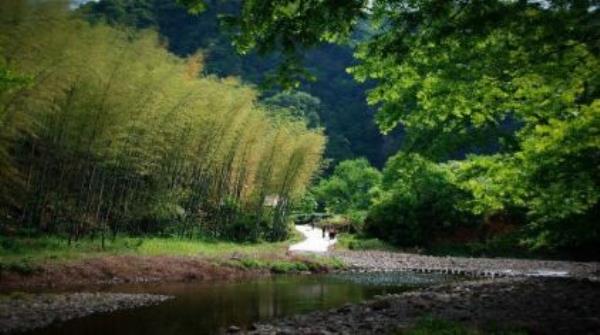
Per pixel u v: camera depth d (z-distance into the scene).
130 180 35.16
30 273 21.22
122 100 29.11
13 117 23.38
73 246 27.83
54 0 23.88
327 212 91.44
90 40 28.14
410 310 15.20
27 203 29.92
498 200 20.53
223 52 127.81
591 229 21.78
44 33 23.52
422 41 10.18
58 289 20.33
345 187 88.62
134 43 33.25
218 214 45.19
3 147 24.98
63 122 28.77
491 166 19.02
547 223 22.70
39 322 14.17
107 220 34.16
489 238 47.41
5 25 22.06
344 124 140.12
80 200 30.77
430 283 25.91
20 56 22.64
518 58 11.70
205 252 32.22
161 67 33.22
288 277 28.05
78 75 27.48
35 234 29.39
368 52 12.25
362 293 21.81
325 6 8.75
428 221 50.53
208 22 135.25
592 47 11.05
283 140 49.28
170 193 38.16
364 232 55.47
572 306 14.95
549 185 17.95
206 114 38.81
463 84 13.72
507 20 9.53
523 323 12.05
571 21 9.93
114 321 14.76
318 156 53.50
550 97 13.88
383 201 54.56
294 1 8.82
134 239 33.44
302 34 8.92
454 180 21.33
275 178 50.22
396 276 29.58
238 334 12.52
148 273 24.84
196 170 41.34
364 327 12.62
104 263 24.25
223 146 41.38
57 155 29.95
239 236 46.06
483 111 15.31
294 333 12.11
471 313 14.23
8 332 12.97
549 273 31.73
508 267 35.53
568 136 14.16
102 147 29.95
